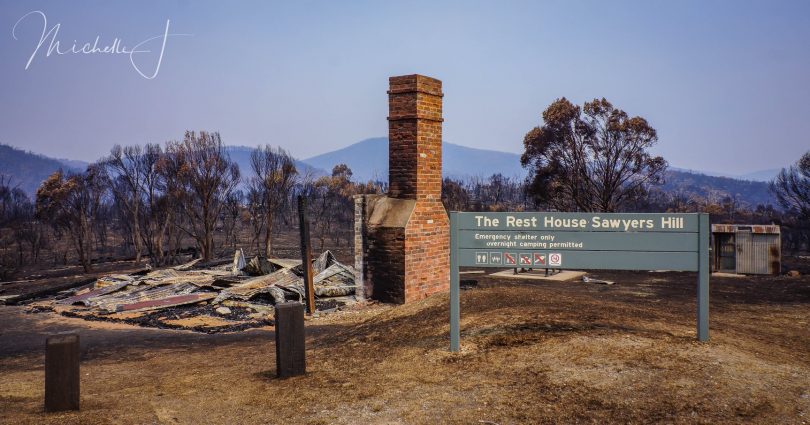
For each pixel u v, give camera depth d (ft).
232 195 204.03
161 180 173.27
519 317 31.50
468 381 22.48
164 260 175.11
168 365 33.35
